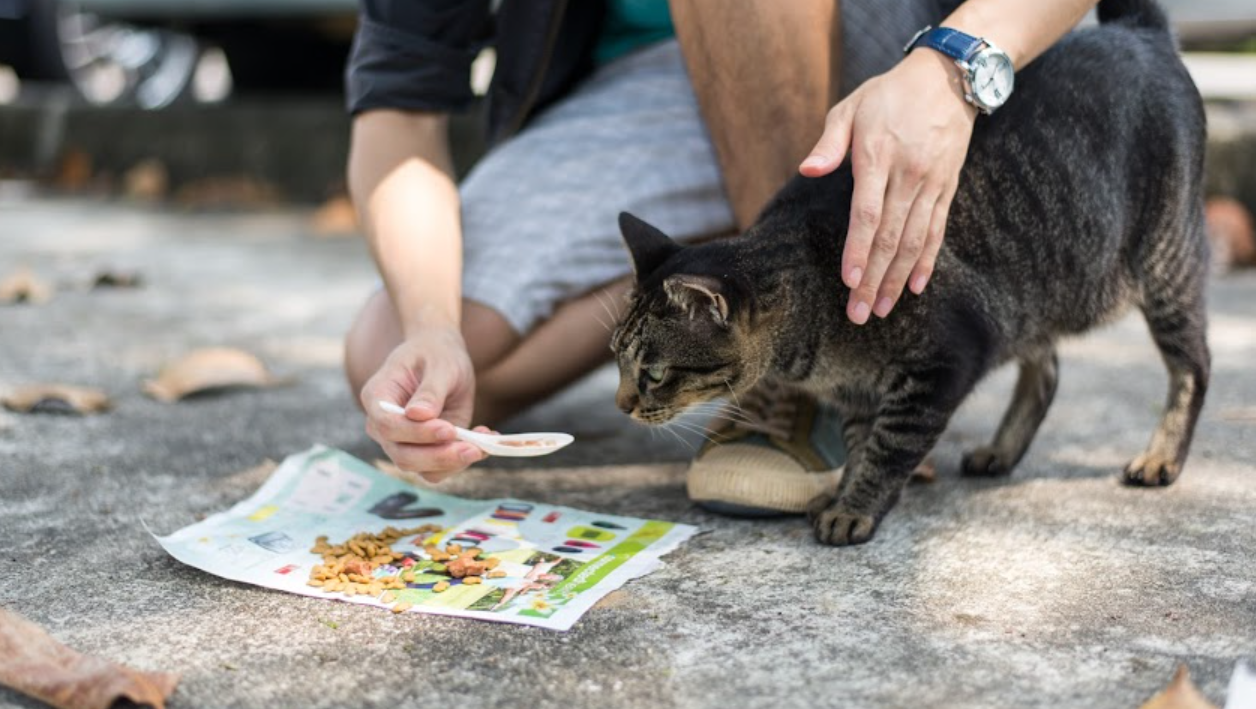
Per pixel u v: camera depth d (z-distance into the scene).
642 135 2.72
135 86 8.85
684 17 2.38
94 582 1.93
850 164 2.26
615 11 2.97
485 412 2.61
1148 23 2.52
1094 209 2.31
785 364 2.26
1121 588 1.88
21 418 2.89
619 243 2.62
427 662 1.65
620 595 1.88
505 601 1.83
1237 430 2.77
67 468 2.51
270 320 4.04
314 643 1.71
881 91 1.98
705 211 2.72
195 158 7.10
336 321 4.03
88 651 1.68
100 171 7.34
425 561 1.99
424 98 2.57
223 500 2.33
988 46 2.00
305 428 2.84
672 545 2.09
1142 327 4.08
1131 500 2.31
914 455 2.16
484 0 2.64
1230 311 4.13
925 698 1.54
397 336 2.48
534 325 2.55
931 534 2.15
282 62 7.38
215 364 3.14
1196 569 1.95
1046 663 1.64
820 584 1.92
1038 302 2.31
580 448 2.76
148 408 3.01
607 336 2.65
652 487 2.46
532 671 1.62
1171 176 2.38
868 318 2.15
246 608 1.83
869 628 1.75
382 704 1.54
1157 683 1.58
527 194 2.64
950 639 1.71
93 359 3.49
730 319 2.14
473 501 2.29
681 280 2.07
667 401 2.29
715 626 1.76
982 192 2.21
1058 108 2.28
